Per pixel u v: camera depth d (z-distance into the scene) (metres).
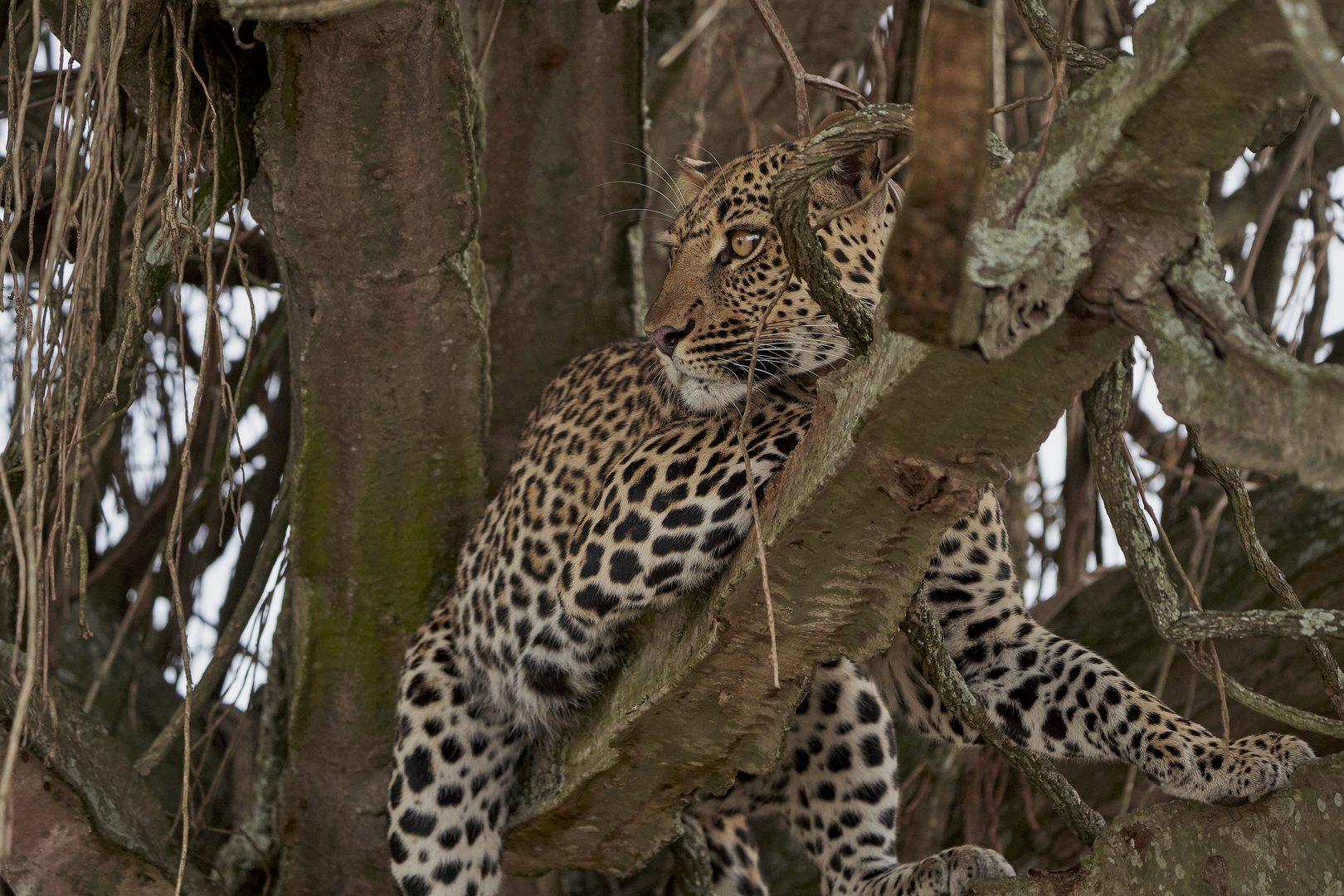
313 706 6.07
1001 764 7.54
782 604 4.07
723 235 5.89
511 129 6.88
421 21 4.55
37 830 5.27
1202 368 2.68
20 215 4.35
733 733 4.79
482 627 6.20
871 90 8.48
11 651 5.35
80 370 5.03
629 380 6.53
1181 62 2.51
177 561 4.65
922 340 2.61
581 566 5.54
